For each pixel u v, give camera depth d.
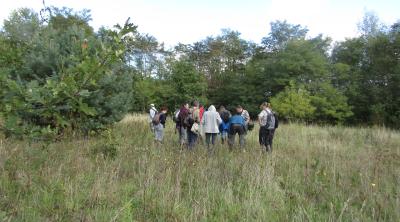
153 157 7.51
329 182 6.80
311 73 36.75
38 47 10.23
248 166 7.21
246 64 49.31
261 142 11.29
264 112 11.26
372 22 42.69
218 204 5.34
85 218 4.30
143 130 14.02
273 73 39.44
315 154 10.09
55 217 4.40
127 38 3.53
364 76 37.31
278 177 6.70
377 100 34.94
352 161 8.77
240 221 4.71
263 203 5.33
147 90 30.58
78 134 6.98
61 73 3.57
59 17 8.41
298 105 27.80
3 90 3.50
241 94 43.62
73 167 6.16
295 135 15.64
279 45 47.62
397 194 5.91
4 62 5.91
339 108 33.16
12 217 4.18
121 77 12.55
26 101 3.40
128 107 12.62
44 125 4.05
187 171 6.80
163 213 4.81
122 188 5.70
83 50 3.65
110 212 4.56
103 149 7.47
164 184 5.84
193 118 10.94
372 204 5.49
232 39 52.84
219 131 12.33
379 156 9.34
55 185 5.33
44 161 6.18
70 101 3.53
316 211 5.28
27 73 10.17
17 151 6.02
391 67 34.72
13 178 5.40
